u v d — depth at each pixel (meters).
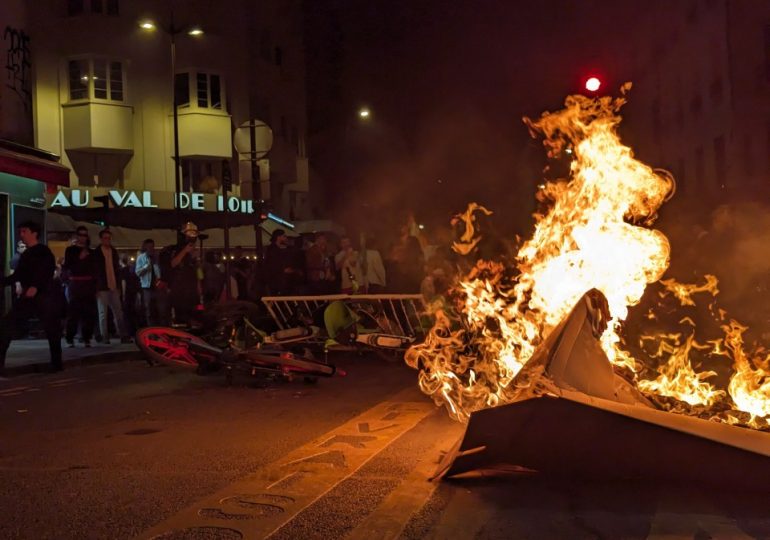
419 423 7.03
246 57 39.16
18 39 21.36
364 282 15.20
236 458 5.84
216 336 10.40
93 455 6.03
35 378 11.31
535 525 4.11
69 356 13.40
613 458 4.65
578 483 4.84
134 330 18.73
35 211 21.81
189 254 14.15
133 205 34.16
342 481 5.04
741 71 30.94
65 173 20.44
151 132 36.09
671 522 4.10
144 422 7.46
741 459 4.48
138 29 35.62
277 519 4.27
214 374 10.90
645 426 4.61
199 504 4.58
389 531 4.02
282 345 10.20
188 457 5.89
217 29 37.66
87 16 34.59
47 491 4.98
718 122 32.94
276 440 6.48
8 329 11.48
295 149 45.75
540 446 4.75
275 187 43.78
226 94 37.84
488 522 4.16
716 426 4.88
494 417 4.81
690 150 36.69
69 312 15.64
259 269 16.14
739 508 4.30
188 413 7.91
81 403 8.75
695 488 4.67
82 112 34.22
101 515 4.45
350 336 10.72
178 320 13.85
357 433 6.62
